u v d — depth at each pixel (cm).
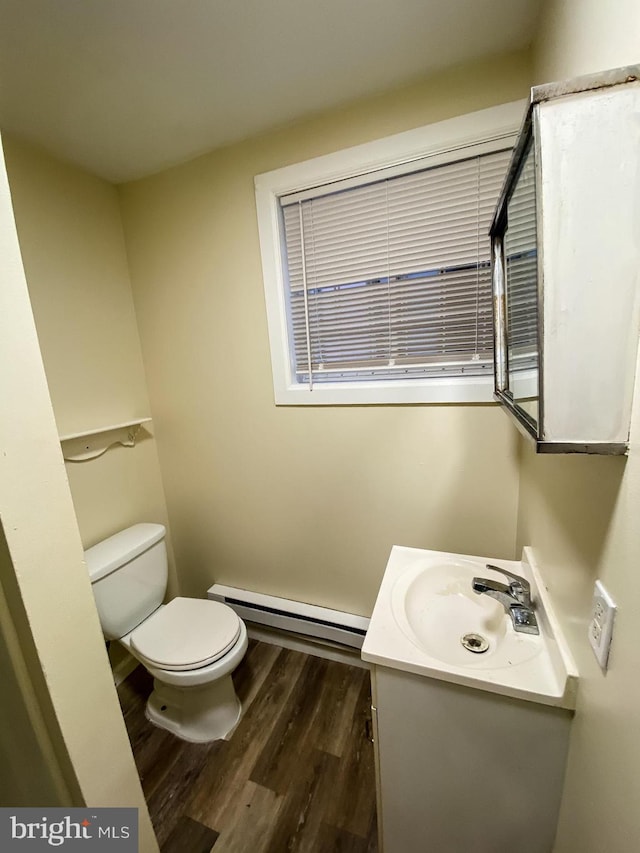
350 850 106
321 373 156
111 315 167
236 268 154
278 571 181
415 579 107
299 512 168
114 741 76
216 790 123
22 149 134
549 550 86
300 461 162
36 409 63
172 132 135
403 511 149
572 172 46
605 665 53
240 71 109
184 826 114
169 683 127
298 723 145
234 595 186
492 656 79
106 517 166
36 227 138
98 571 138
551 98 45
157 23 91
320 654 178
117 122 127
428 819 87
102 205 162
